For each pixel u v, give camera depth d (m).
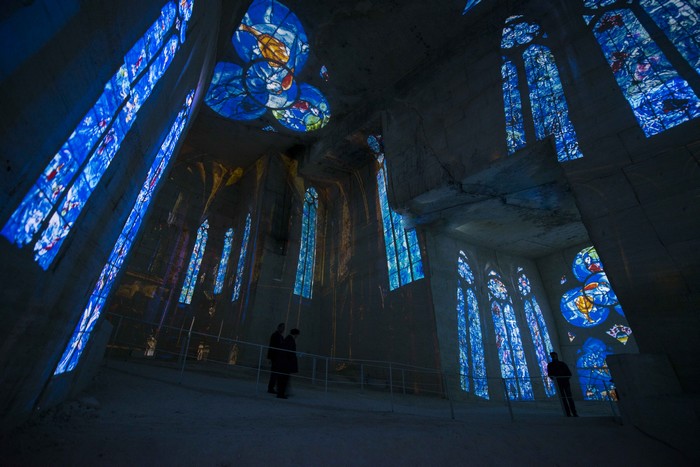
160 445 3.00
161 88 4.01
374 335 14.98
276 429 3.91
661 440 4.65
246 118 19.94
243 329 17.06
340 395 8.95
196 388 6.76
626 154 7.47
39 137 1.75
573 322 16.47
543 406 11.46
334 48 15.70
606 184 7.47
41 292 2.43
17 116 1.51
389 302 15.00
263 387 8.50
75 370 4.44
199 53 6.02
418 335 13.18
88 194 2.70
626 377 5.32
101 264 3.92
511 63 11.12
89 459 2.59
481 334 13.91
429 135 12.78
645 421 4.90
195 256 21.56
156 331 18.44
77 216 2.62
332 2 14.02
